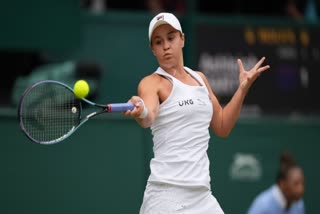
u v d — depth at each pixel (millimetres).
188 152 19594
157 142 19812
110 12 37188
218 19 37312
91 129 31359
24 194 30719
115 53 37062
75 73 35719
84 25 36719
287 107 37625
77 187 31125
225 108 20891
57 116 20656
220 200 32781
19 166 30750
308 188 34656
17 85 36375
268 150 33906
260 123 33906
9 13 34344
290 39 38188
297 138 34562
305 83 38062
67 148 31125
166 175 19562
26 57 37219
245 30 37625
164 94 19531
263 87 37344
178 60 19906
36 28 34688
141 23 37500
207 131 19984
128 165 31625
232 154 33188
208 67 36875
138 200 31625
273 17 39094
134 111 18250
